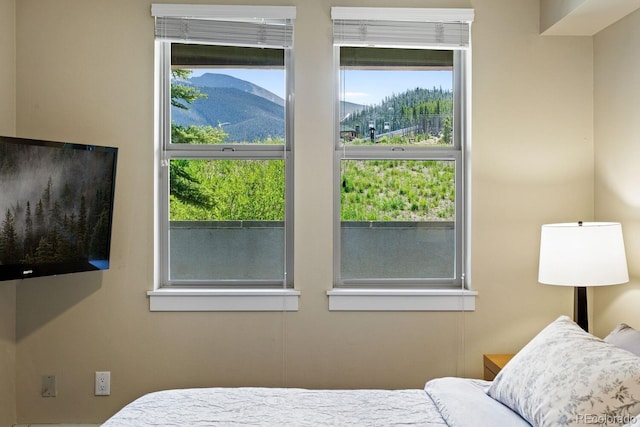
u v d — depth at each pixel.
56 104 3.00
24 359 3.00
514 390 1.95
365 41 3.01
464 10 3.01
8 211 2.52
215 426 1.86
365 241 3.14
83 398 3.01
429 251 3.15
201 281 3.12
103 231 2.88
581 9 2.65
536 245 3.05
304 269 3.03
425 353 3.04
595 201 3.05
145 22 3.00
